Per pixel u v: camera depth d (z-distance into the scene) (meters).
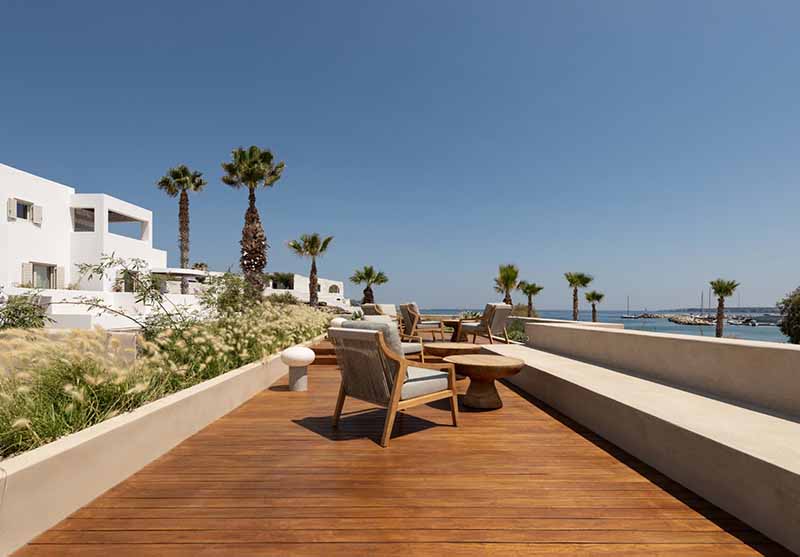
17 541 1.65
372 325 3.05
